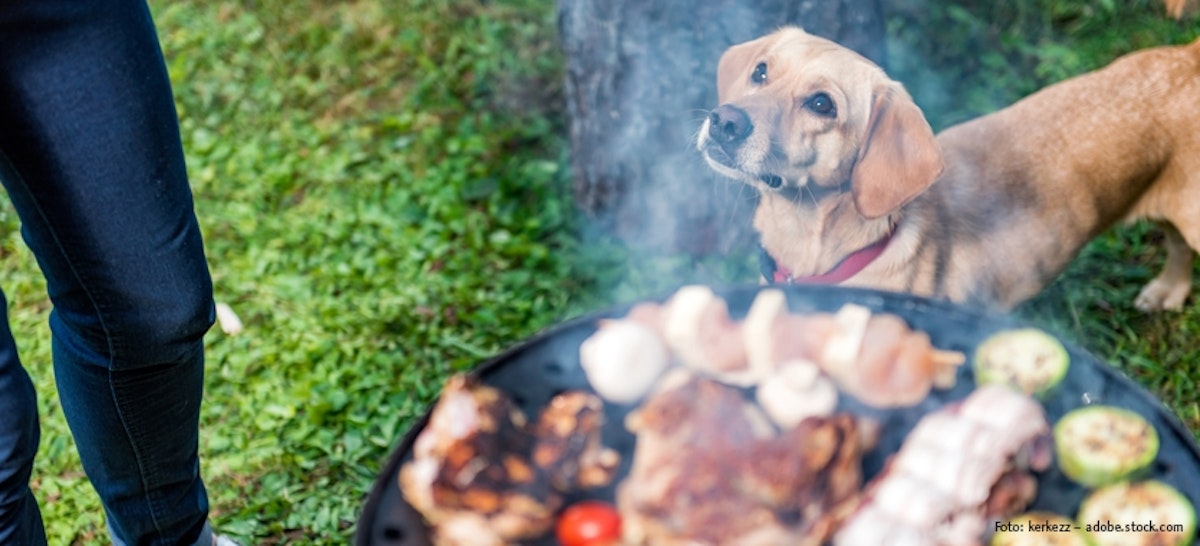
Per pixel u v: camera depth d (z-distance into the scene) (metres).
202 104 2.31
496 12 2.53
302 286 1.85
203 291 1.15
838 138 1.38
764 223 1.50
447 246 1.93
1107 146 1.52
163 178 1.09
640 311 1.08
